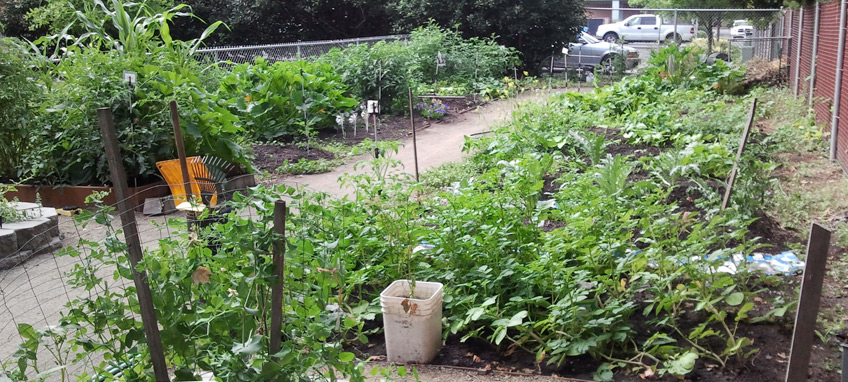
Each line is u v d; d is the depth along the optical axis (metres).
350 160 11.62
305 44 18.86
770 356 4.32
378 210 5.55
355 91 16.42
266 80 13.26
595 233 5.23
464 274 5.24
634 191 6.25
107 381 3.45
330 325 3.26
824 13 12.02
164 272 3.22
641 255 4.81
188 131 8.97
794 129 11.38
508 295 5.04
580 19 26.14
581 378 4.25
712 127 11.05
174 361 3.35
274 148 12.35
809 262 3.10
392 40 25.25
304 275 3.69
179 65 9.95
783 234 6.51
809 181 8.88
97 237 7.56
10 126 9.01
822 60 12.02
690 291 4.50
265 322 3.25
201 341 3.25
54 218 7.32
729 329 4.60
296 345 3.18
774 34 22.97
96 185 9.01
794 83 15.90
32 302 5.61
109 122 2.90
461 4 24.75
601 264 5.12
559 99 13.37
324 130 14.21
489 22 24.70
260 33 28.75
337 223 5.12
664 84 15.98
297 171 10.79
